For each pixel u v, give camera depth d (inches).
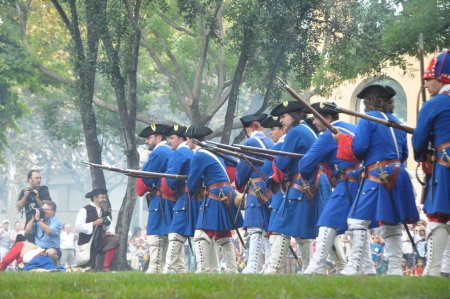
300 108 997.2
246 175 1073.5
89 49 2114.9
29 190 1593.3
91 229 1577.3
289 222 953.5
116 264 1980.8
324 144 895.1
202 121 2199.8
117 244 1594.5
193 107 2177.7
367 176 805.9
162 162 1182.9
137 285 632.4
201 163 1085.1
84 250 1577.3
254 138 1081.4
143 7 2246.6
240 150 1082.1
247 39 2021.4
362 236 807.7
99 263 1732.3
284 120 999.0
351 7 2071.9
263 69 2085.4
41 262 1412.4
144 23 2054.6
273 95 2114.9
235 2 2037.4
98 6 2038.6
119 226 2086.6
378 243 1646.2
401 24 1768.0
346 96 2812.5
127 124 2086.6
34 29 2518.5
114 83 2073.1
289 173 960.9
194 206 1133.7
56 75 2324.1
